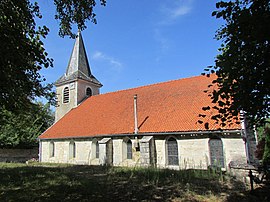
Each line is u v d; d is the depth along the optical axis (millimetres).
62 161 24516
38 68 7039
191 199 8133
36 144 32406
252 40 3775
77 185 9523
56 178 11234
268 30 3596
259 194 8461
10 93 6863
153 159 17750
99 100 28000
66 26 9102
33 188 9055
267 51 3740
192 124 16594
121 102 24844
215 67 4215
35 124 33375
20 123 11273
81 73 31375
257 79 3963
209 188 9656
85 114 26453
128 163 19312
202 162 15922
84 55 33062
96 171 14609
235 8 3920
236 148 14789
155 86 24594
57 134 25375
